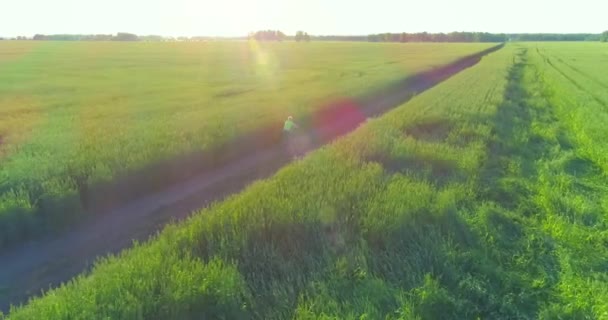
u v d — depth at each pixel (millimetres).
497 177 10828
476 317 5531
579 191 10516
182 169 12133
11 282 7062
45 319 4645
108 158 11203
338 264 6008
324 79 35719
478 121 16797
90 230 9031
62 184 9336
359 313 5148
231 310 5039
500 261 6828
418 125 16047
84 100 24656
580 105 22781
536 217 8680
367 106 24953
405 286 5879
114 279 5293
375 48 114562
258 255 6156
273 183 8992
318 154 11570
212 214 7316
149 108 20922
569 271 6582
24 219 8227
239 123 15984
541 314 5586
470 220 7801
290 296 5426
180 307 4906
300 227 6844
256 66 54656
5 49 100562
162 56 79625
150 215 9836
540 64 56844
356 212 7430
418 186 8859
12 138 14008
